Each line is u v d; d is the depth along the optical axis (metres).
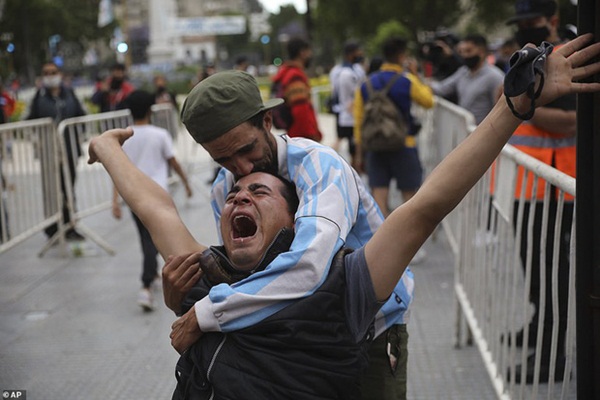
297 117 7.52
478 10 21.39
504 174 3.89
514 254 3.62
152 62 57.53
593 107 1.91
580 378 1.99
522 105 1.83
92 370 4.89
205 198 11.10
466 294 4.79
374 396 2.56
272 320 1.94
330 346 1.96
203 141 2.11
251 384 1.94
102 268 7.54
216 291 1.99
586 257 1.96
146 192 2.43
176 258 2.15
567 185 2.79
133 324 5.82
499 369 3.89
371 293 1.97
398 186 7.11
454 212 6.34
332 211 2.06
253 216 2.08
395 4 23.70
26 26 37.47
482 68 6.62
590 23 1.86
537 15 4.59
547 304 3.96
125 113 9.59
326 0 25.59
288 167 2.23
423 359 4.87
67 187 8.09
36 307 6.33
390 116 6.89
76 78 53.62
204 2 110.12
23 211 7.33
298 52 7.69
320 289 1.97
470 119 5.80
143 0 100.12
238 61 14.32
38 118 8.91
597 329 1.96
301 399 1.94
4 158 7.03
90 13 57.31
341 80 10.17
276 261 1.97
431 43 9.06
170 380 4.72
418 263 7.16
